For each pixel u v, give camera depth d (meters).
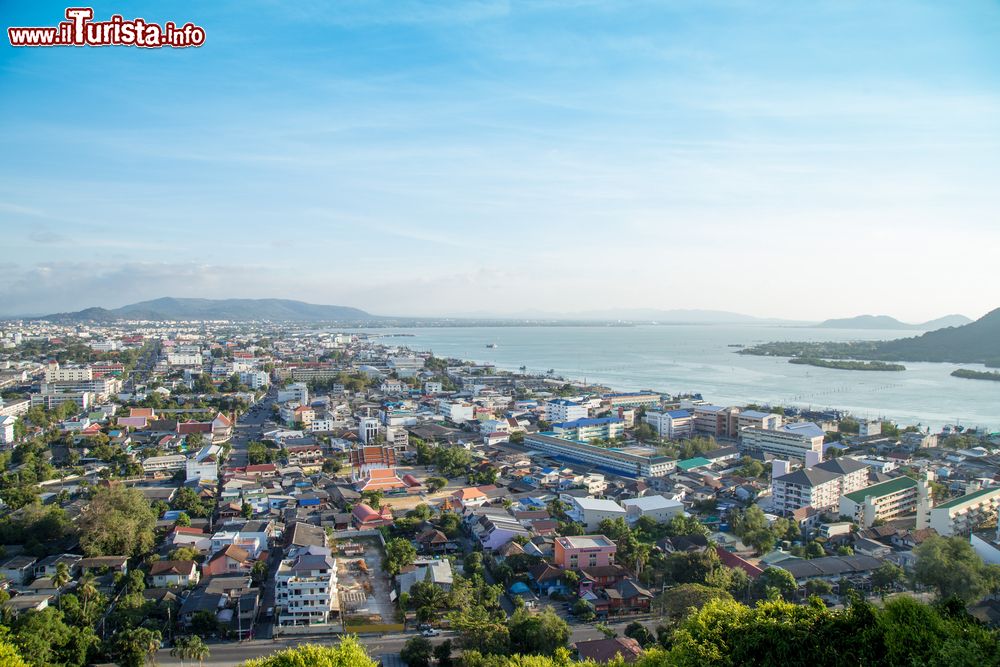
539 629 122.69
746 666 81.00
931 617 76.25
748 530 183.00
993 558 163.88
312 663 93.12
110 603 143.00
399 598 146.50
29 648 109.75
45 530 177.50
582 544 163.62
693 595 129.00
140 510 183.00
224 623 135.25
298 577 140.25
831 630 81.31
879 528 189.12
